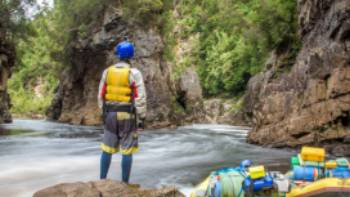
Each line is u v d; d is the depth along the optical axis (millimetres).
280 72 22578
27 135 20297
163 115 31531
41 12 31734
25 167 10297
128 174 5391
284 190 5449
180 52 66312
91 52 33781
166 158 13203
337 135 14812
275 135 17359
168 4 34031
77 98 38094
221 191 5617
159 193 5172
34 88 68000
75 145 15844
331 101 15195
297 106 17047
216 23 65188
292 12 22984
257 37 26906
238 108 45094
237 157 13680
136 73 5262
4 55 28219
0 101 29391
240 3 41969
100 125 32438
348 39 15117
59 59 40500
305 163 6395
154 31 32656
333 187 5211
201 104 42875
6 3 28625
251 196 5328
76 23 36000
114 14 31703
